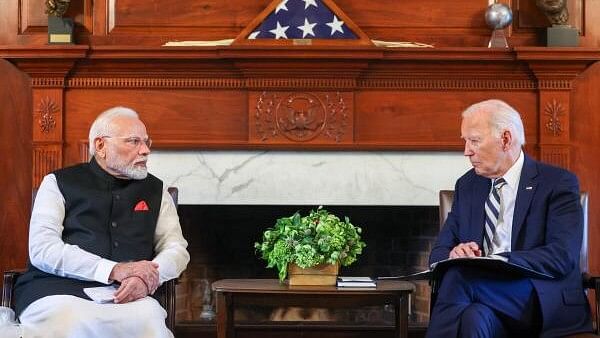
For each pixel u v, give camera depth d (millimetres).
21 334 2779
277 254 3475
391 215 4758
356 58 4281
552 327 2834
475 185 3225
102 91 4410
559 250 2881
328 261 3443
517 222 3049
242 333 4516
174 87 4402
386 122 4410
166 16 4492
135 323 2922
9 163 4539
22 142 4535
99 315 2904
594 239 4559
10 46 4266
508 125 3105
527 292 2850
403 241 4758
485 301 2822
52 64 4336
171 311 3275
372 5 4492
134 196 3264
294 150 4422
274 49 4254
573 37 4375
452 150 4406
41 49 4277
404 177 4426
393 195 4426
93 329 2889
